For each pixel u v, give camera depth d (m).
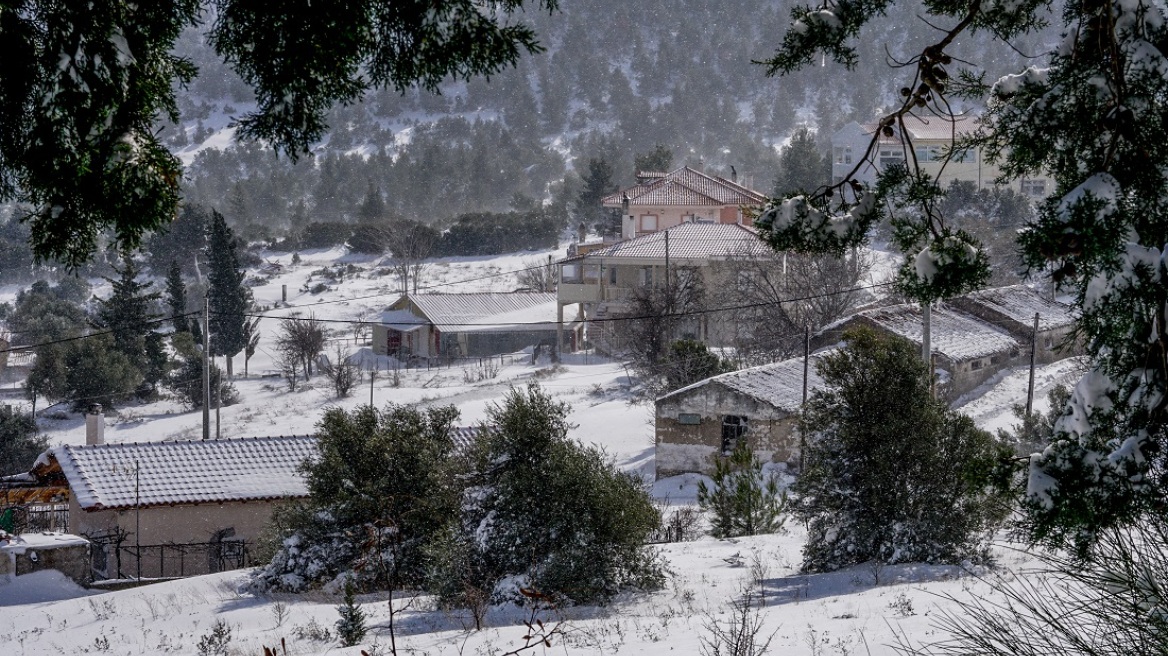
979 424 45.84
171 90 6.48
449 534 21.81
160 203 6.16
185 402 70.31
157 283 133.75
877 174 7.47
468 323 81.88
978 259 7.26
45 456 36.88
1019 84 7.09
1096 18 6.52
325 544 24.41
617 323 76.94
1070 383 50.78
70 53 5.75
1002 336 54.56
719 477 30.03
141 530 32.81
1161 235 6.27
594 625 16.11
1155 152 6.33
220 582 26.08
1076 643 6.57
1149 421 6.26
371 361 84.12
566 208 171.50
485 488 21.98
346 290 118.56
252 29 6.52
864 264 66.31
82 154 5.77
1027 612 7.61
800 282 61.50
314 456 35.62
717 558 24.45
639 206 98.00
